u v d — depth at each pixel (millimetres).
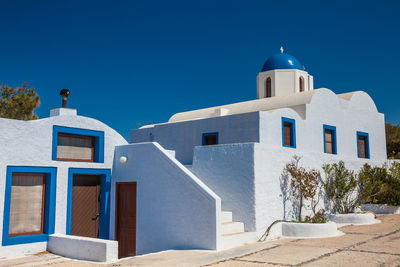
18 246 11258
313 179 13320
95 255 10375
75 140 13219
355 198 16109
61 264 9977
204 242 10328
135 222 13047
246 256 8977
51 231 12078
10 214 11352
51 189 12188
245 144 11875
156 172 12188
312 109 17391
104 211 13648
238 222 11578
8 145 11242
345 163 16328
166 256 9602
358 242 10289
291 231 11859
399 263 7668
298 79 23141
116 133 14266
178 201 11266
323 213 12922
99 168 13555
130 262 9180
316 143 17344
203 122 16797
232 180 12039
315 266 7637
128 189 13430
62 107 13195
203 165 12844
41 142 12047
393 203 17234
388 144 34656
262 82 23766
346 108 19672
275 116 15461
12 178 11469
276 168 12469
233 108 21047
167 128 18188
